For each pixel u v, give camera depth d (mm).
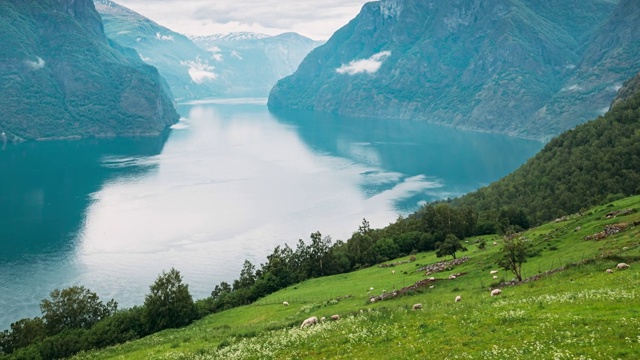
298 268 141750
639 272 48812
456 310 45625
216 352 45812
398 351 35125
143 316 94750
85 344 88312
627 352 27422
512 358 29516
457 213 152875
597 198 167750
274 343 43156
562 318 35312
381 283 96750
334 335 42188
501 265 67188
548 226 115438
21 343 97000
